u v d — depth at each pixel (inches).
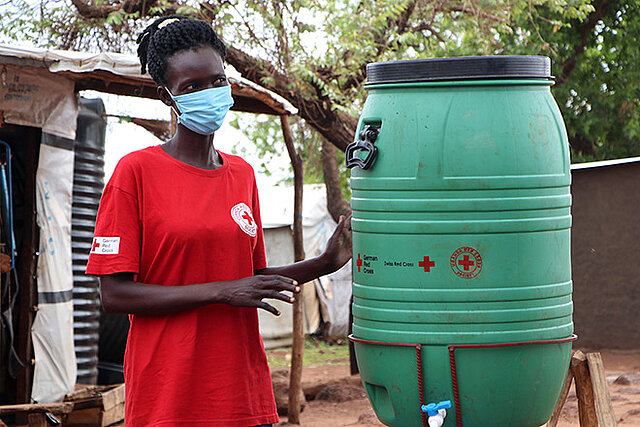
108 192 107.3
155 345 107.0
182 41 107.4
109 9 338.6
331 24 355.6
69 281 277.1
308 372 426.6
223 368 107.8
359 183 124.2
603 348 385.7
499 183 116.2
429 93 119.3
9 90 255.3
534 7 455.8
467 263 116.6
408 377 121.6
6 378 269.3
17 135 271.4
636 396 293.4
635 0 498.0
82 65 228.2
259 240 121.3
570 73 505.0
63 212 274.4
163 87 109.7
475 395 119.2
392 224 119.8
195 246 106.8
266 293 103.2
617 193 384.8
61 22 353.1
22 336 264.8
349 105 344.5
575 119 510.0
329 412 301.1
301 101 353.4
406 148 118.7
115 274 106.0
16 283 267.4
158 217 106.6
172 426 105.3
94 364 301.9
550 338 120.6
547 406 125.5
